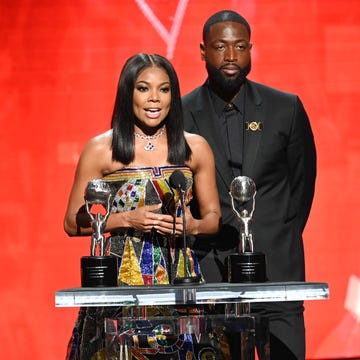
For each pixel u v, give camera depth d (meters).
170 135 15.56
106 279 14.04
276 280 17.78
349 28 23.41
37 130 23.25
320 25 23.36
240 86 18.05
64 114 23.27
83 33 23.22
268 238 17.83
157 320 13.02
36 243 23.28
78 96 23.25
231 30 17.56
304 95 23.41
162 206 15.48
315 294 13.30
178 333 13.02
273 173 18.03
